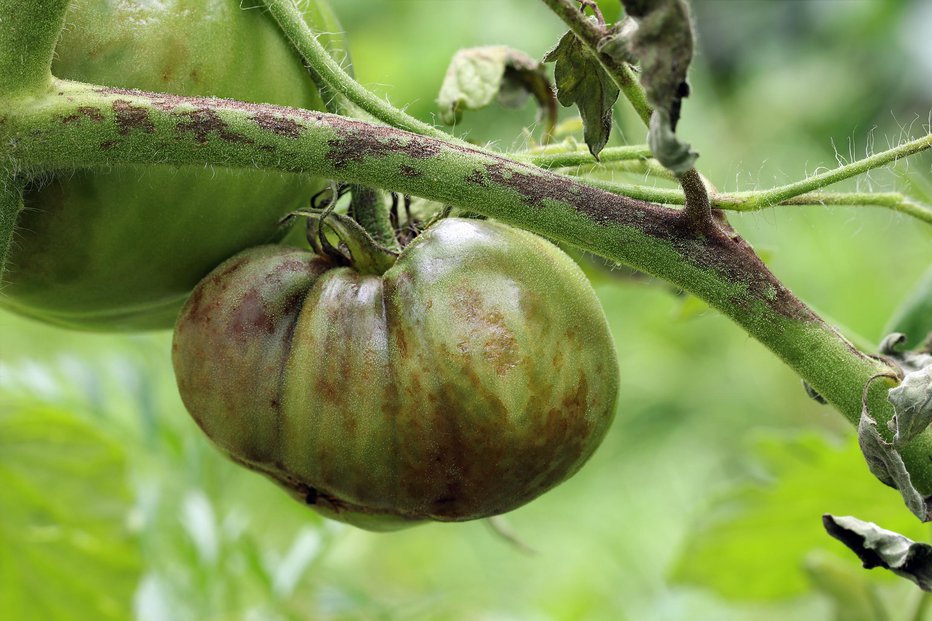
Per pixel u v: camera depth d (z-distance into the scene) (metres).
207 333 0.59
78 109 0.56
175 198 0.59
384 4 1.12
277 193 0.60
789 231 1.23
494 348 0.57
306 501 0.60
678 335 1.39
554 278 0.58
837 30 1.23
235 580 0.75
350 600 0.75
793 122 1.25
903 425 0.54
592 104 0.56
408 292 0.58
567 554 1.17
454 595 0.91
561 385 0.58
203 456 0.76
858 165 0.56
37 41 0.56
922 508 0.54
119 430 0.76
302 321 0.58
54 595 0.74
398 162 0.56
